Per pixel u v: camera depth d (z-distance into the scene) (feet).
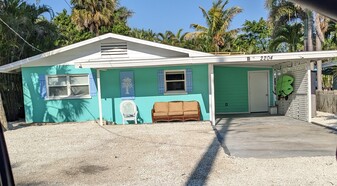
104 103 43.93
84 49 44.42
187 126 36.96
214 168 17.88
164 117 41.27
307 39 55.57
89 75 44.24
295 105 41.47
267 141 26.32
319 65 59.47
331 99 45.57
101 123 39.93
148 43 43.09
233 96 51.44
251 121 40.34
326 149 22.40
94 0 90.33
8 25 44.34
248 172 16.84
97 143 27.61
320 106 49.60
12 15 46.91
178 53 44.39
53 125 41.50
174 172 17.31
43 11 56.59
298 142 25.44
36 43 53.31
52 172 18.33
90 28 91.81
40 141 29.73
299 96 39.96
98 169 18.61
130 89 43.83
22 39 47.21
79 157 22.11
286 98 44.52
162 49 44.42
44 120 44.45
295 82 41.32
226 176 16.22
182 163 19.29
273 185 14.56
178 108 42.09
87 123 42.11
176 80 43.83
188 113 41.24
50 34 56.49
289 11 55.67
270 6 57.72
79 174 17.67
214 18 90.22
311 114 38.65
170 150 23.35
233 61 36.06
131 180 16.12
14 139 31.27
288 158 19.74
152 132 33.04
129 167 18.78
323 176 15.69
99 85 40.24
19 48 48.73
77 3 90.99
